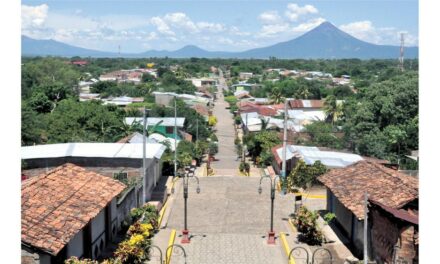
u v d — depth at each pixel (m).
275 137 54.28
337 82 137.38
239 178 40.75
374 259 19.27
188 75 166.50
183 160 45.94
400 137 48.06
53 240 15.23
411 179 22.09
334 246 23.12
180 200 32.88
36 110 64.88
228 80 172.75
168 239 24.17
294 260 21.19
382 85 57.84
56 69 107.25
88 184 20.52
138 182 29.27
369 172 24.84
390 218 17.72
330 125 61.12
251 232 25.72
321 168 34.19
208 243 23.72
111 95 104.12
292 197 33.53
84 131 50.94
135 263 19.70
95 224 19.89
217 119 93.12
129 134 51.12
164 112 71.12
